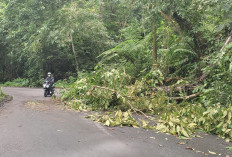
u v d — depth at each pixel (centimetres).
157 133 548
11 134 500
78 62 2375
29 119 651
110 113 758
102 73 978
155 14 1016
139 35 1530
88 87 936
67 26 2078
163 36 1220
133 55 1355
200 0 889
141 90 898
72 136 496
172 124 559
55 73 2573
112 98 878
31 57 2395
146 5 1048
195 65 969
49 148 420
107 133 528
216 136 560
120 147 436
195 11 992
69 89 1060
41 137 484
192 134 560
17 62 2927
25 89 1977
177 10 986
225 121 569
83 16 2100
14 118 661
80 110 844
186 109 702
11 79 3075
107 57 1394
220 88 761
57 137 486
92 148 427
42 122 617
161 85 1006
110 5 2653
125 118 631
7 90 1820
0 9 2653
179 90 896
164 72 1087
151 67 1228
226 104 690
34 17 2328
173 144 467
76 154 396
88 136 500
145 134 533
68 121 639
